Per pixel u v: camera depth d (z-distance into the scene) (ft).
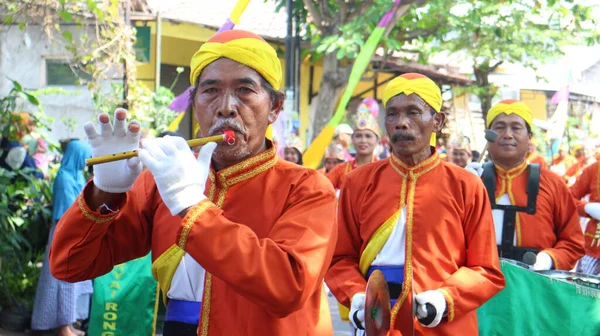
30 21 29.12
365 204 15.21
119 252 10.28
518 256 18.99
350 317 14.03
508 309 17.66
